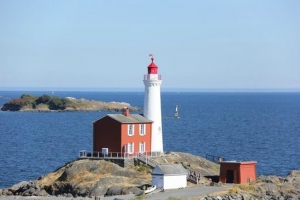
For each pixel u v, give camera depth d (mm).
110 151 185500
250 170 166875
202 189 154250
